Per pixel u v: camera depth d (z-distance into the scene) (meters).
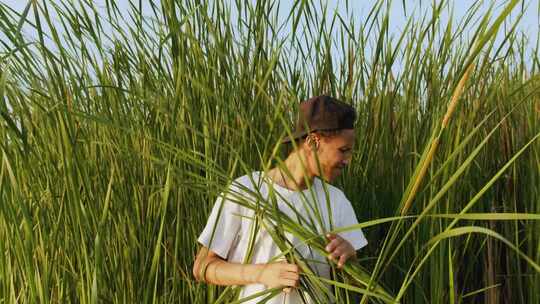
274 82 2.12
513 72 2.66
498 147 2.35
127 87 2.08
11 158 1.56
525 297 2.12
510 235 2.16
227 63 2.00
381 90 2.17
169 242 1.94
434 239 1.35
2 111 1.46
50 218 1.78
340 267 1.48
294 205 1.55
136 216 1.90
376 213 2.07
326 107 1.50
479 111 2.20
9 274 1.79
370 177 2.14
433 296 1.74
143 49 2.02
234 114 1.97
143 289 1.85
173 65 1.97
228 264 1.55
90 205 1.75
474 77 1.95
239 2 2.08
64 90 1.67
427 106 2.08
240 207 1.58
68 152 1.56
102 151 1.94
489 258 2.08
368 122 2.21
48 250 1.79
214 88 2.00
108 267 1.87
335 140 1.50
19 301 1.83
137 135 1.89
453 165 1.77
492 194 2.20
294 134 1.54
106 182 1.89
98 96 1.99
